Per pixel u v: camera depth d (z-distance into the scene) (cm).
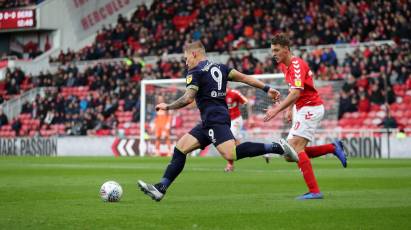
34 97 5159
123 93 4644
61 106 4781
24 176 1936
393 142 3575
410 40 4103
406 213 962
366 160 3156
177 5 5394
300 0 4759
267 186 1527
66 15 5816
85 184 1600
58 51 5788
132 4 5869
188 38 4984
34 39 5950
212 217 922
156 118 4028
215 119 1121
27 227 823
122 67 4894
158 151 4050
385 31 4269
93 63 5291
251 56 4309
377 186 1516
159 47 5078
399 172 2102
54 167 2508
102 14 5850
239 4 5003
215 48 4778
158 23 5334
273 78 3831
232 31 4819
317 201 1151
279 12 4762
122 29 5434
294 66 1197
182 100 1112
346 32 4409
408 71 4006
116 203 1124
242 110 3784
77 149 4366
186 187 1500
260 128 3834
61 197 1241
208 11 5119
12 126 4875
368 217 919
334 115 3950
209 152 3906
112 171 2222
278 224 852
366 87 3947
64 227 824
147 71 4741
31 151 4538
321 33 4422
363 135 3850
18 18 5769
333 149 1306
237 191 1391
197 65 1132
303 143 1234
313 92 1238
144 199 1201
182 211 998
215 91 1127
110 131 4484
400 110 3916
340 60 4331
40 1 5747
